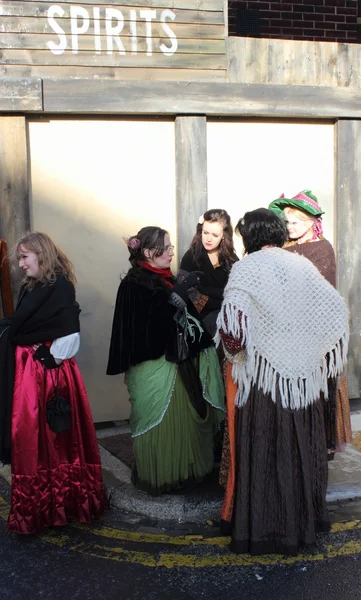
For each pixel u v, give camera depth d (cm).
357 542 337
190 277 364
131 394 372
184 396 366
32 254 336
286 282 302
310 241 391
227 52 502
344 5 691
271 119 525
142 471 374
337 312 309
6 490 409
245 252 324
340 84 532
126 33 479
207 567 316
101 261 498
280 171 532
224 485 344
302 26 680
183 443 370
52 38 464
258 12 666
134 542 341
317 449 320
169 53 489
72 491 348
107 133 489
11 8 455
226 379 321
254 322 300
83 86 468
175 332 357
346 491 385
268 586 300
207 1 493
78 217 489
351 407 549
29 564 322
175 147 502
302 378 306
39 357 336
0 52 457
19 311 335
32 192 478
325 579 305
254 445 310
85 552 332
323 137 541
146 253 363
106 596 295
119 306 369
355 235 548
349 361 555
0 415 340
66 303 338
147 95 482
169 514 363
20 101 456
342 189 541
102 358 504
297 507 315
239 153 520
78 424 345
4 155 461
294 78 521
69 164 484
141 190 501
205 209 508
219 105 499
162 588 301
